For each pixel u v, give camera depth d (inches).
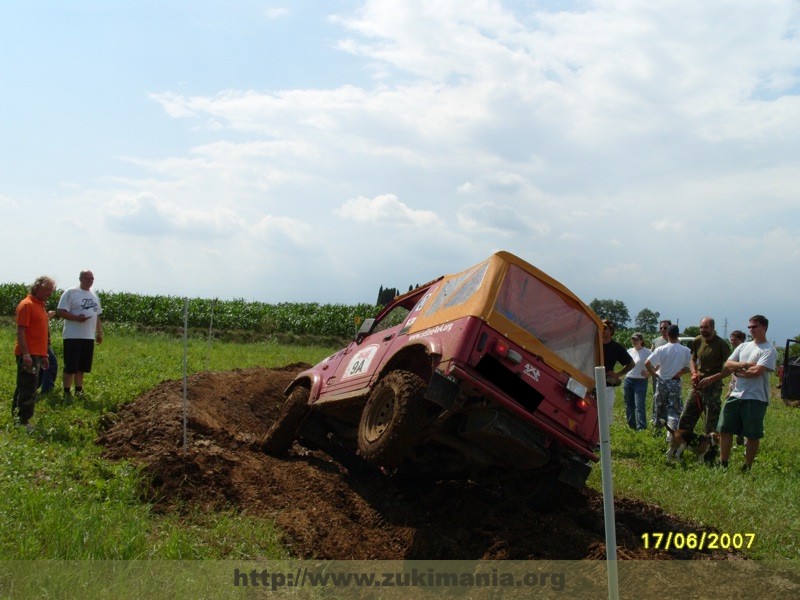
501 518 276.8
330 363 393.4
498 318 271.6
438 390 260.2
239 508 288.8
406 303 361.4
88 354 456.1
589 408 279.3
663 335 539.2
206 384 482.0
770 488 354.6
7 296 1322.6
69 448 333.7
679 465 417.4
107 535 230.7
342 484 322.3
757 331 414.9
